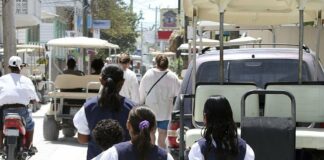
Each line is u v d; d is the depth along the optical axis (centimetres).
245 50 952
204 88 802
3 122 1111
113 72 726
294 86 799
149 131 586
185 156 736
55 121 1544
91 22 5319
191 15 945
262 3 905
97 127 629
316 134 732
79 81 1567
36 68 2969
